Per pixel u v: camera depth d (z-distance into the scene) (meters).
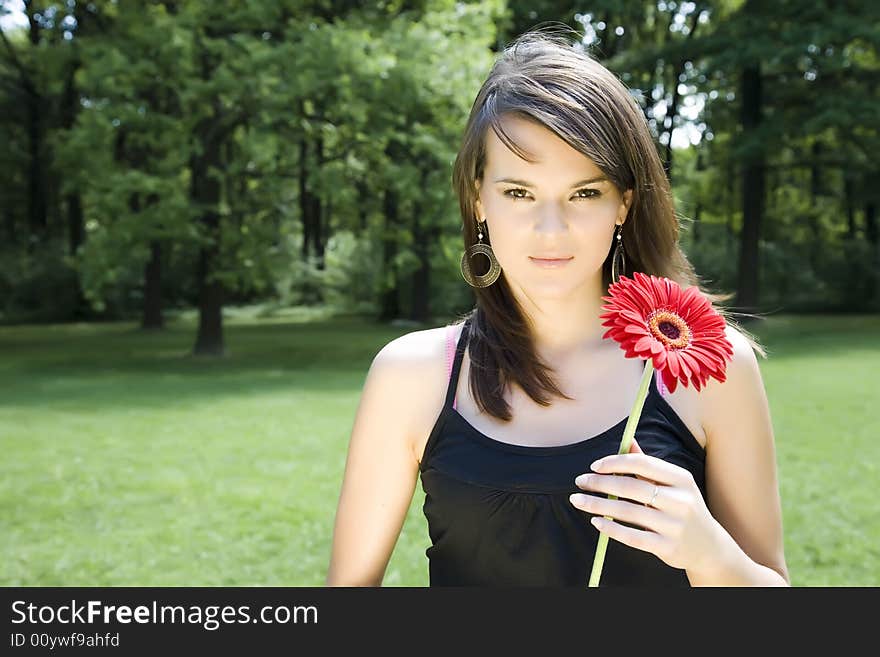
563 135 1.45
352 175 18.31
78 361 17.48
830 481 7.18
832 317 27.70
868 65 25.72
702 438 1.60
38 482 7.43
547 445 1.58
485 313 1.68
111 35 18.12
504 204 1.52
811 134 22.94
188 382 14.02
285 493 7.09
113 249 16.05
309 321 31.22
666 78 27.50
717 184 30.05
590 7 24.70
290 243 32.94
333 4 18.80
